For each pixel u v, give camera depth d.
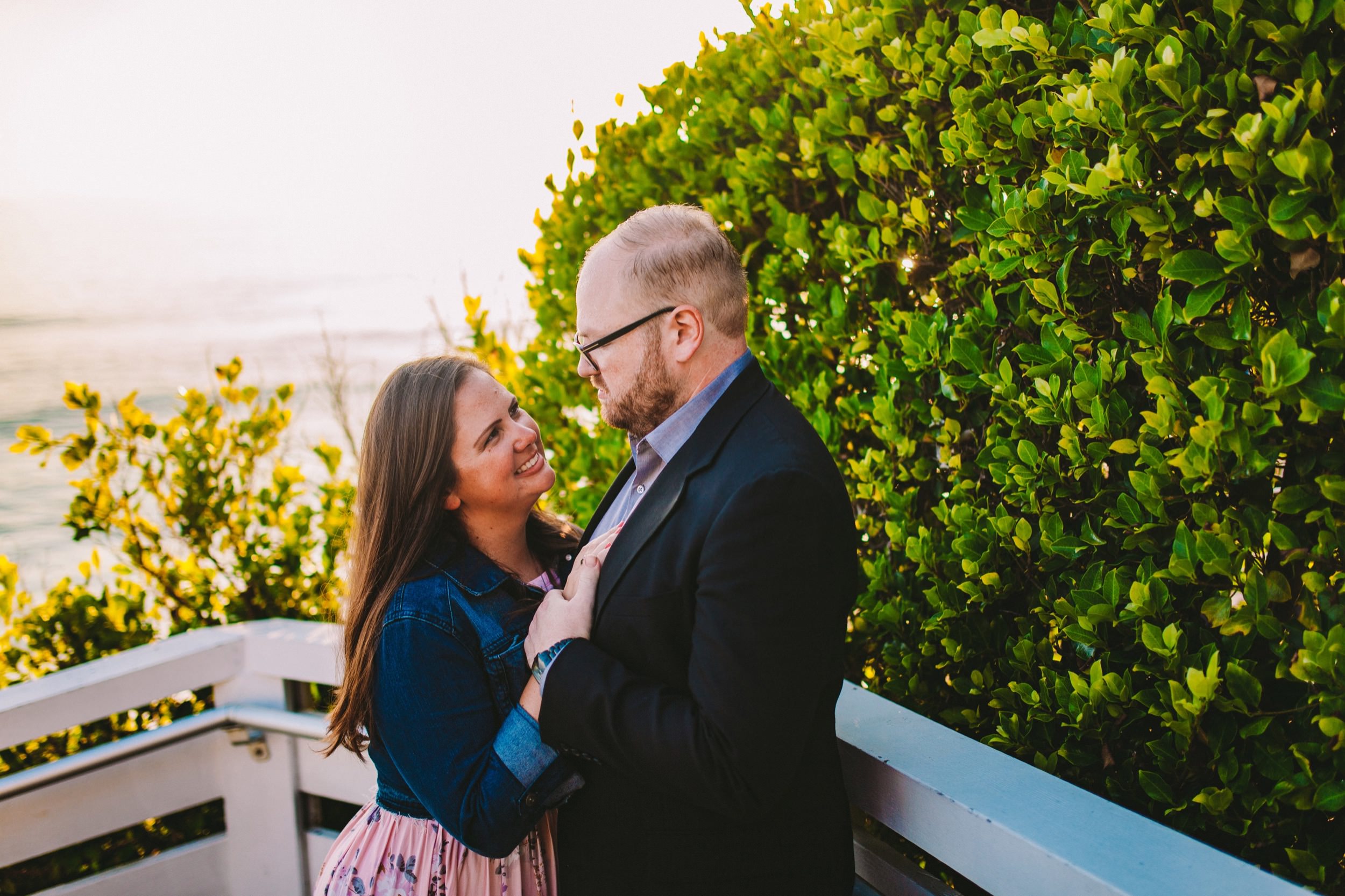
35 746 2.53
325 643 2.20
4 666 2.67
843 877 1.38
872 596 1.89
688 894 1.31
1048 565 1.53
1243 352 1.23
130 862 2.53
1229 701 1.20
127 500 2.88
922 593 1.83
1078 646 1.47
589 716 1.26
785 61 2.20
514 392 3.05
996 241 1.53
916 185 1.84
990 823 1.18
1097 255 1.43
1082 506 1.49
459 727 1.40
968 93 1.57
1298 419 1.14
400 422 1.52
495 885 1.51
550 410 3.01
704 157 2.54
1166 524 1.31
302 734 2.15
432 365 1.58
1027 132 1.45
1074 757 1.46
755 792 1.15
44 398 17.12
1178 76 1.21
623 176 2.82
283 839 2.36
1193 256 1.20
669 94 2.72
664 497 1.32
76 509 2.84
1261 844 1.25
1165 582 1.33
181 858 2.37
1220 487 1.24
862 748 1.42
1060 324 1.48
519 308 3.56
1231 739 1.23
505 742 1.36
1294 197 1.07
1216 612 1.21
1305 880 1.19
